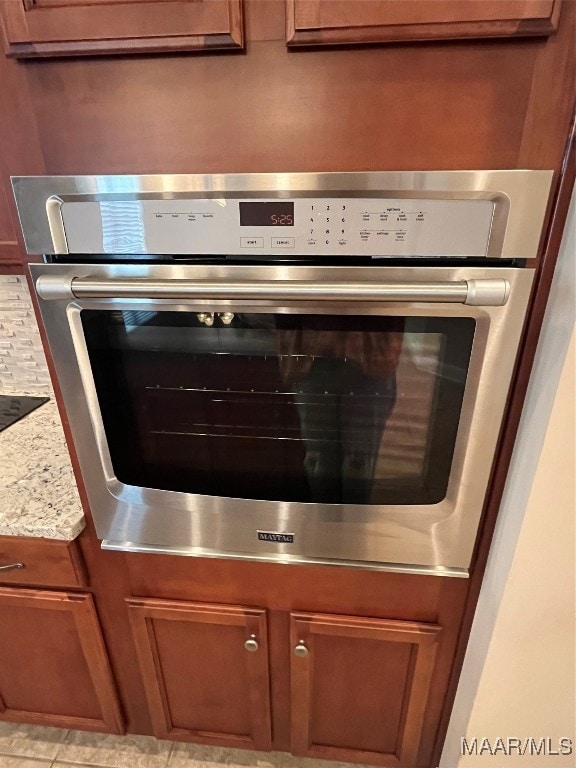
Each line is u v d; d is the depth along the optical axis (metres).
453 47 0.63
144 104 0.70
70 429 0.93
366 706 1.19
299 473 0.91
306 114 0.68
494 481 0.88
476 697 0.98
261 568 1.05
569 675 0.93
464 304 0.72
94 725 1.35
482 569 0.97
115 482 0.97
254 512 0.96
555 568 0.83
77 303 0.79
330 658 1.13
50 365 0.89
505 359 0.77
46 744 1.44
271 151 0.70
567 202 0.67
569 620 0.87
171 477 0.95
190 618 1.11
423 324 0.75
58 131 0.72
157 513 0.99
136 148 0.72
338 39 0.63
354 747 1.26
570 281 0.67
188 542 1.03
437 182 0.68
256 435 0.89
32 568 1.09
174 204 0.73
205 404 0.87
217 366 0.83
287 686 1.19
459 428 0.82
